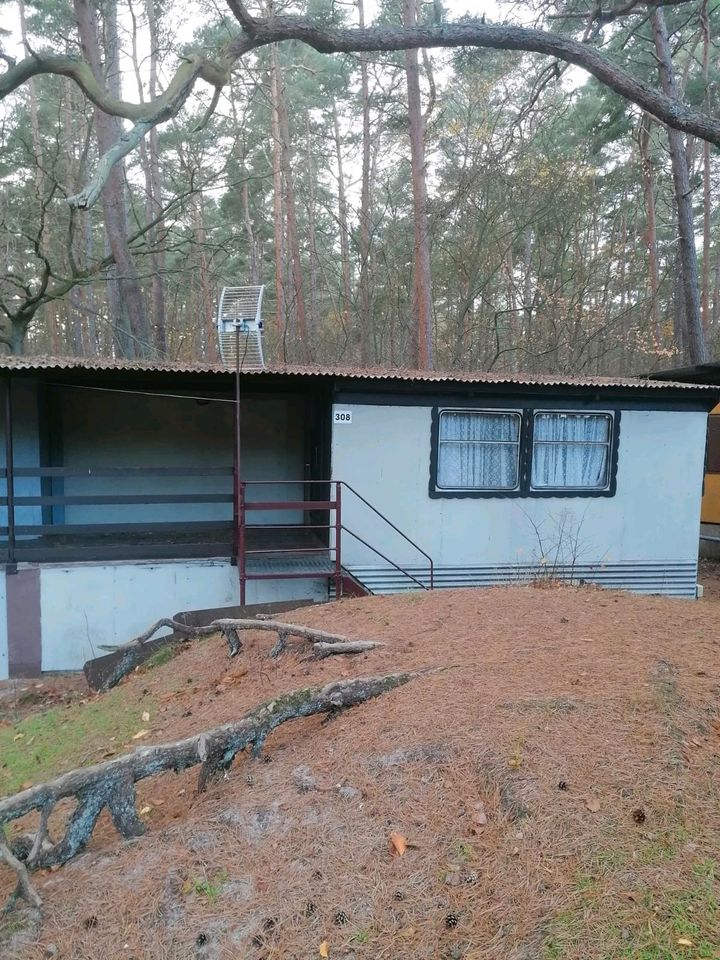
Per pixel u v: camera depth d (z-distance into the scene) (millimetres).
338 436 8195
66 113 19766
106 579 7637
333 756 3156
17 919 2590
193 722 4223
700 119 7090
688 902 2258
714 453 12289
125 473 7496
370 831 2682
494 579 8727
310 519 9867
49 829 3365
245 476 10219
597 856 2449
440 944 2229
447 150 16406
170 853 2773
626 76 7207
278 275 19234
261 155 18062
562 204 17094
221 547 7953
